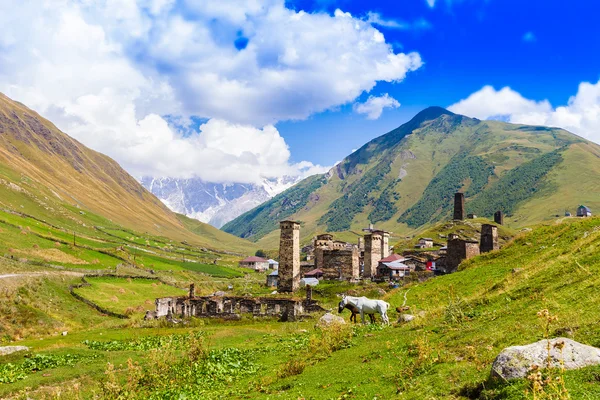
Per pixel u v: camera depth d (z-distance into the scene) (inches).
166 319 2785.4
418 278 4227.4
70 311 3705.7
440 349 936.9
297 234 4284.0
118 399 1089.4
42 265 4842.5
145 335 2283.5
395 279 4303.6
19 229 6048.2
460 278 2217.0
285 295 3821.4
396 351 1045.8
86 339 2170.3
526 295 1200.8
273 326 2501.2
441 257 4933.6
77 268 5246.1
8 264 4357.8
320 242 6013.8
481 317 1136.8
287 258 4227.4
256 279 7317.9
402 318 1547.7
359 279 4616.1
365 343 1242.6
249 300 2972.4
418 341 987.9
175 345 1849.2
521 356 651.5
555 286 1154.0
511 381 629.6
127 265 6358.3
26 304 3437.5
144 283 5285.4
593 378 581.0
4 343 2123.5
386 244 5659.5
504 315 1074.7
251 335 2085.4
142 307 4133.9
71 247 6195.9
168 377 1256.2
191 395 1098.7
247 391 1047.0
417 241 7682.1
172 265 7687.0
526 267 1638.8
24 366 1556.3
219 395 1059.3
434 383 756.0
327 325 1702.8
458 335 1008.9
